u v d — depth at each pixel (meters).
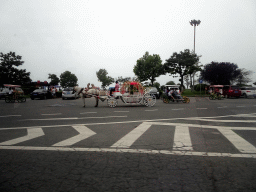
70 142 5.09
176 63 53.34
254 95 29.98
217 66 45.84
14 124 8.23
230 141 5.04
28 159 3.80
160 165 3.43
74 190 2.57
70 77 113.50
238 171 3.13
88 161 3.66
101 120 9.02
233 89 30.16
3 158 3.87
